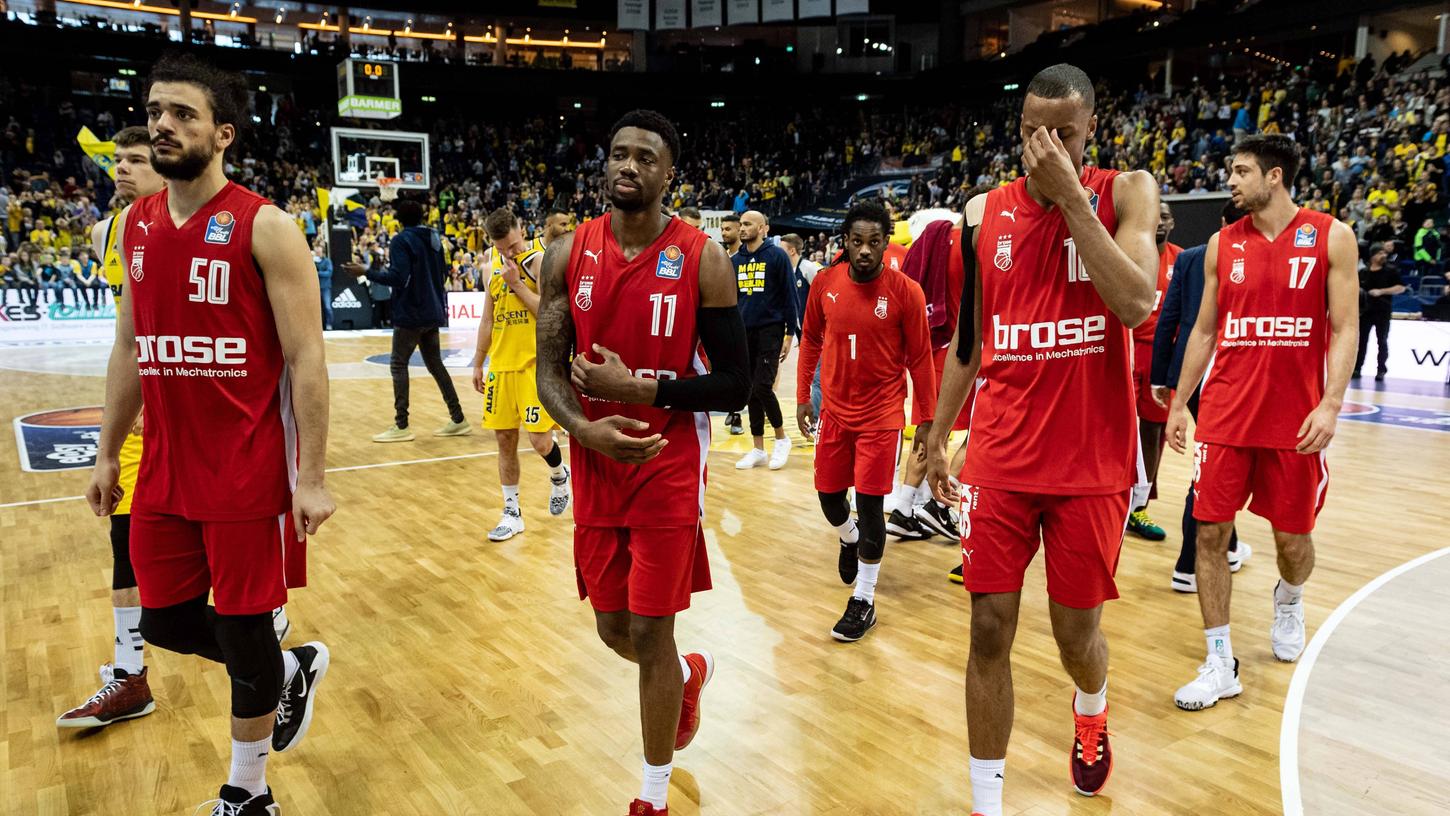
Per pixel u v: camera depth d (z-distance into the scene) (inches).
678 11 1284.4
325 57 1160.8
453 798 105.6
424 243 317.7
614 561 98.2
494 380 206.5
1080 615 94.7
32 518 223.9
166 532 92.6
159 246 88.6
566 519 226.1
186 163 86.0
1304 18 876.6
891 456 151.9
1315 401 130.6
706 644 150.9
